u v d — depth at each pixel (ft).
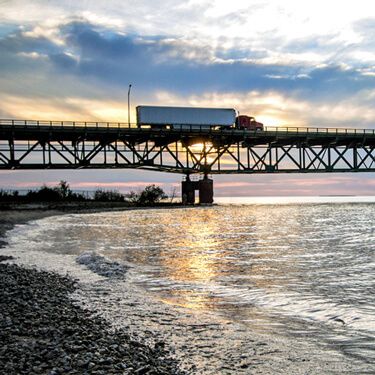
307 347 30.22
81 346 26.86
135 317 37.09
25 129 229.66
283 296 46.47
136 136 254.27
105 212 236.43
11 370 22.66
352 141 301.84
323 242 105.60
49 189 304.91
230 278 57.21
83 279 54.80
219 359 27.63
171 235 119.96
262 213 257.75
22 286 45.60
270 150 287.48
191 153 284.41
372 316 38.50
